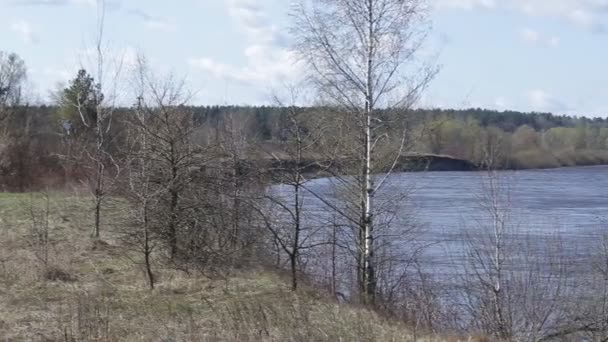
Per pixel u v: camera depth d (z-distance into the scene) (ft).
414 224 76.18
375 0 53.31
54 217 70.54
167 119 54.60
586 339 54.90
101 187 63.62
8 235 62.03
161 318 41.14
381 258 62.59
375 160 56.08
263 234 57.00
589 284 58.75
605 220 98.12
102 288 47.65
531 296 55.98
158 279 51.47
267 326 39.42
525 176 211.00
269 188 59.82
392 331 42.01
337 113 55.36
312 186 69.00
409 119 55.77
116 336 37.01
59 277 50.01
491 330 54.19
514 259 64.64
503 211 66.18
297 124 56.85
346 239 62.75
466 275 62.69
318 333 38.70
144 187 52.01
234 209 56.39
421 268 67.00
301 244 55.31
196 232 54.85
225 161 56.95
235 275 53.88
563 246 72.54
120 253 57.57
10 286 46.88
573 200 131.54
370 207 55.26
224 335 37.81
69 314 39.96
